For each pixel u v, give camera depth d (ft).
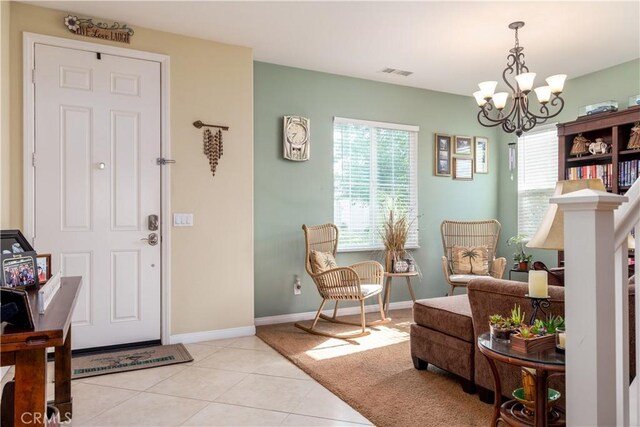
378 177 16.39
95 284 10.87
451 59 13.94
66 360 6.97
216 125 12.36
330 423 7.16
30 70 10.22
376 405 7.77
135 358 10.40
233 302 12.55
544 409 5.45
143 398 8.16
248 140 12.85
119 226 11.15
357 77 15.85
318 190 15.14
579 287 4.30
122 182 11.19
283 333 12.84
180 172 11.85
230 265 12.52
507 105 18.60
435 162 17.52
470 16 10.87
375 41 12.46
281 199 14.48
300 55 13.60
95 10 10.54
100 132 10.96
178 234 11.82
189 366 9.96
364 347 11.34
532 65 14.44
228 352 11.03
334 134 15.55
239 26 11.47
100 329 10.93
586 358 4.23
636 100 12.89
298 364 10.01
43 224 10.33
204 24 11.35
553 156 16.67
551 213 6.44
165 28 11.59
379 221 16.28
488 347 5.79
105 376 9.29
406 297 16.88
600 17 10.85
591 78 15.25
